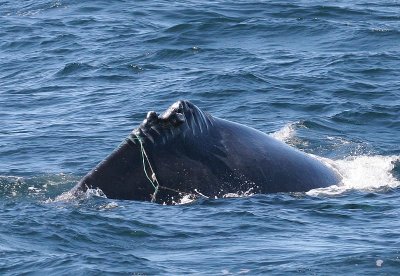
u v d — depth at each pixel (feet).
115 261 173.27
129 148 204.95
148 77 372.17
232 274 167.22
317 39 422.82
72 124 306.76
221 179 208.95
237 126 219.00
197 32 436.76
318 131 288.30
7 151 272.10
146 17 476.95
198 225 193.06
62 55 417.49
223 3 490.49
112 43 431.02
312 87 341.82
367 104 317.63
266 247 180.65
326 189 218.59
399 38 417.28
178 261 174.40
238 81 348.59
